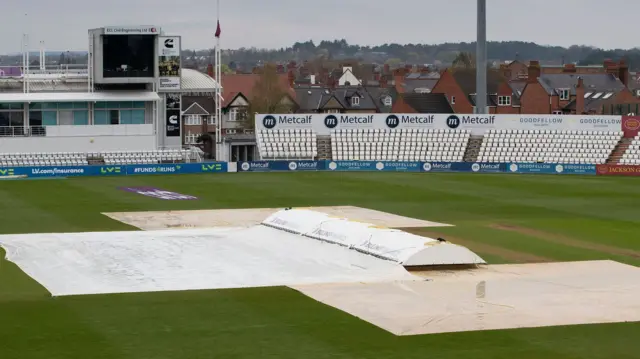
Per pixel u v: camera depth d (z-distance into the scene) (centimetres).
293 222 6253
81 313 4062
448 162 11550
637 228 6925
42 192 9138
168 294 4453
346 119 12294
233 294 4447
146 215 7556
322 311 4106
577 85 19100
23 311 4097
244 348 3534
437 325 3878
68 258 5428
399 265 5088
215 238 6088
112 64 12231
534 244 6144
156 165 11125
